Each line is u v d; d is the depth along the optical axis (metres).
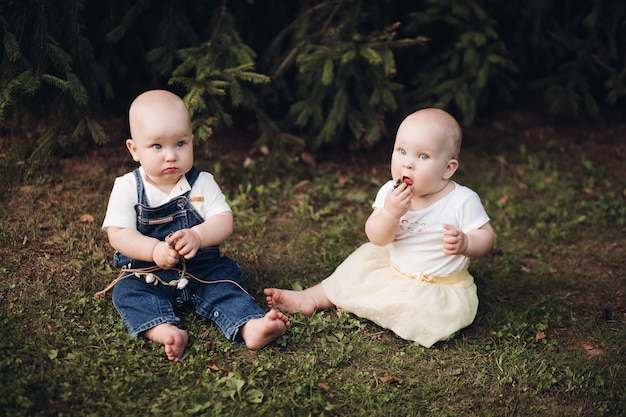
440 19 5.52
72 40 4.52
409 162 3.45
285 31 5.24
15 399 2.88
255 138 5.53
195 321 3.51
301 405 3.03
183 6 5.03
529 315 3.87
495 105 6.30
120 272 3.84
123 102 5.38
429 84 5.54
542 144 5.87
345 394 3.14
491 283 4.19
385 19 5.47
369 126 5.14
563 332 3.74
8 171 4.59
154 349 3.26
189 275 3.51
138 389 3.03
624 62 5.75
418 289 3.56
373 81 5.06
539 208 5.05
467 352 3.49
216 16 4.94
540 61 6.17
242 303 3.44
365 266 3.73
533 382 3.31
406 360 3.41
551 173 5.47
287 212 4.73
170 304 3.42
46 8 4.38
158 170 3.33
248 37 5.45
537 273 4.32
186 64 4.64
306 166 5.31
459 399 3.18
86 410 2.88
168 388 3.05
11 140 4.89
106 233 4.19
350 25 5.07
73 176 4.73
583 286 4.20
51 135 4.50
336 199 4.95
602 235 4.75
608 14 5.62
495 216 4.93
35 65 4.33
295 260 4.20
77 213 4.35
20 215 4.21
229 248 4.23
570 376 3.35
